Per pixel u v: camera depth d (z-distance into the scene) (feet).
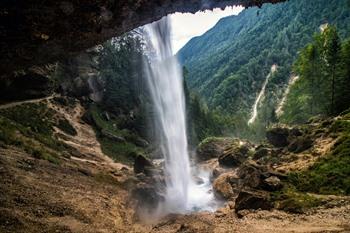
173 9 30.25
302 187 68.80
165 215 63.57
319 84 190.90
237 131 287.89
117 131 187.42
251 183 68.44
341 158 75.20
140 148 178.19
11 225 40.47
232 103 591.78
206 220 55.47
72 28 24.76
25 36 23.59
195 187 96.12
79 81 201.05
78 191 66.90
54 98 177.99
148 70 230.68
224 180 85.20
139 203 68.49
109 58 237.66
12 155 81.97
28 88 164.14
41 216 47.19
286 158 94.94
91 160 130.21
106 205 62.75
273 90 576.20
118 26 27.68
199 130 225.56
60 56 28.43
